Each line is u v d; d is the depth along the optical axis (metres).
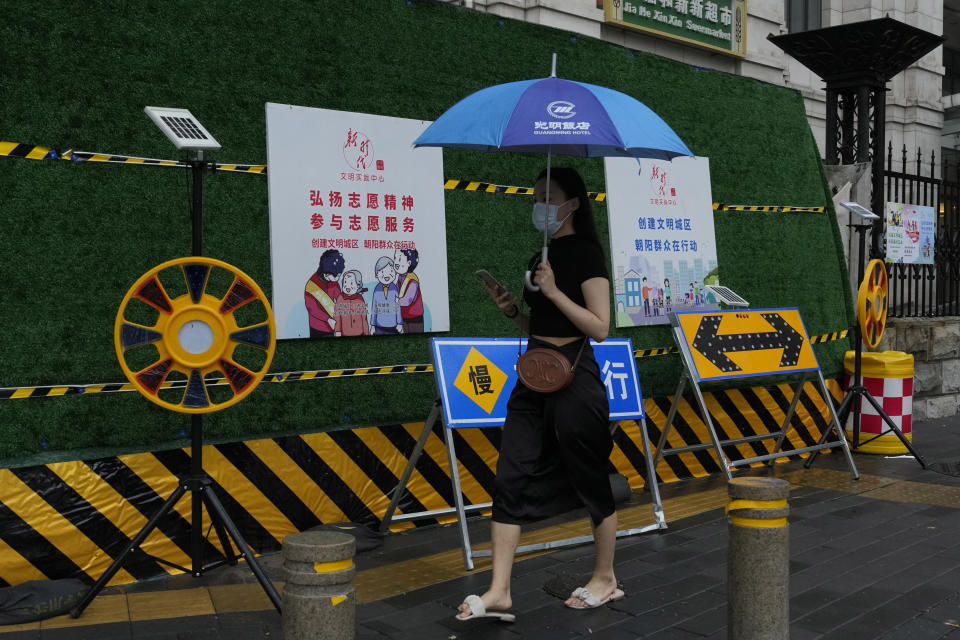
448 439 4.66
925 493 6.05
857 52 8.09
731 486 3.17
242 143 4.63
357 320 4.98
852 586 4.18
